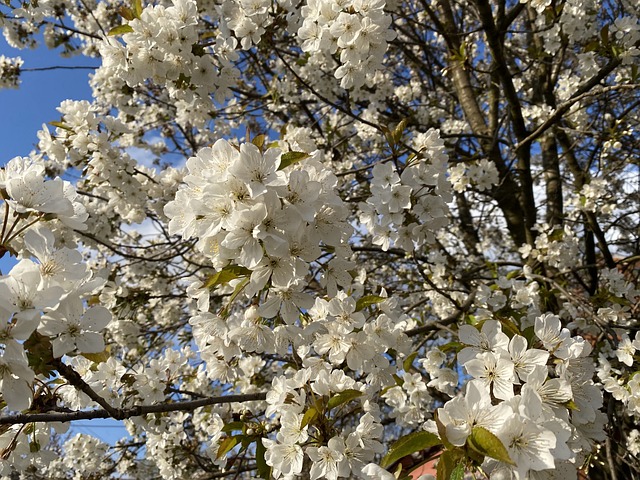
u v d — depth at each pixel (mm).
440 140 2740
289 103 5980
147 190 4438
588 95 4004
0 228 1698
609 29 3953
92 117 3965
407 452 1420
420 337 5406
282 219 1753
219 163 1860
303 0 4227
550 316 1824
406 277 6379
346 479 2189
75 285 1565
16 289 1439
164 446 4129
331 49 3148
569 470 1615
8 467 2076
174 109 6324
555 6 4266
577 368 1814
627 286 4133
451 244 7703
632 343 2846
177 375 3615
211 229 1754
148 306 6066
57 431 2178
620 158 6082
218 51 3672
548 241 4945
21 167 1729
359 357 2492
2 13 4086
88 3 6504
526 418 1369
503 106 6746
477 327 1942
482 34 6770
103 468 5133
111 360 3176
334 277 2178
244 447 2402
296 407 2160
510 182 6012
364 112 5727
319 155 2055
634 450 4035
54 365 1606
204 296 2191
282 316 2078
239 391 4148
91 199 5102
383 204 2705
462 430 1391
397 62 7863
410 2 6930
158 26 3500
